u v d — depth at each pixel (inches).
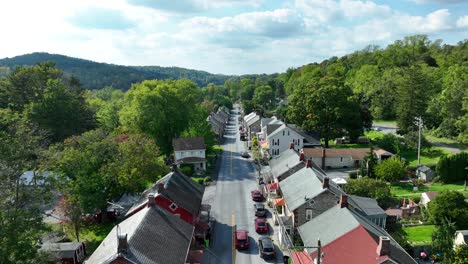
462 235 1589.6
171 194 1705.2
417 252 1657.2
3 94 3523.6
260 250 1630.2
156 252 1164.5
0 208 1148.5
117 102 4724.4
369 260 1191.6
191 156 3272.6
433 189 2549.2
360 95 4527.6
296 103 3976.4
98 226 2014.0
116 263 1037.2
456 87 3722.9
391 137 3494.1
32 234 1138.7
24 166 1307.8
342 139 3949.3
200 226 1798.7
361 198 2041.1
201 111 4195.4
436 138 3868.1
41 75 3750.0
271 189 2373.3
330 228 1462.8
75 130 3398.1
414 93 3688.5
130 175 1996.8
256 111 5821.9
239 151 4094.5
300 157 2304.4
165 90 3599.9
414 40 7519.7
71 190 1779.0
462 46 6958.7
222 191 2591.0
